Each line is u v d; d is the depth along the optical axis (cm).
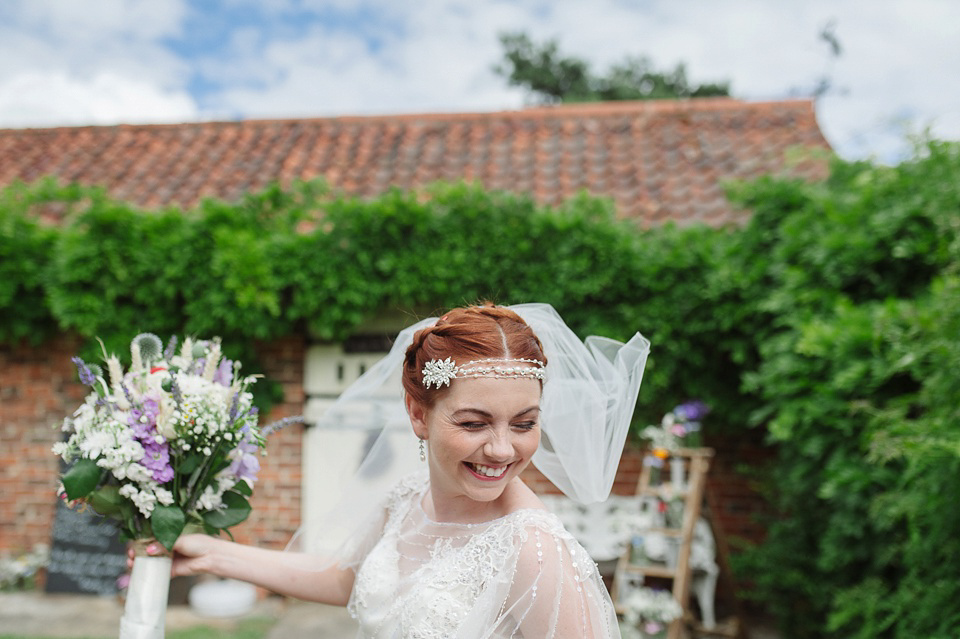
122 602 541
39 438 583
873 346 348
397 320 552
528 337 162
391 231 517
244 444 209
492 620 154
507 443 154
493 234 516
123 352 530
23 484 583
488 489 159
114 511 200
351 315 527
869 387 352
